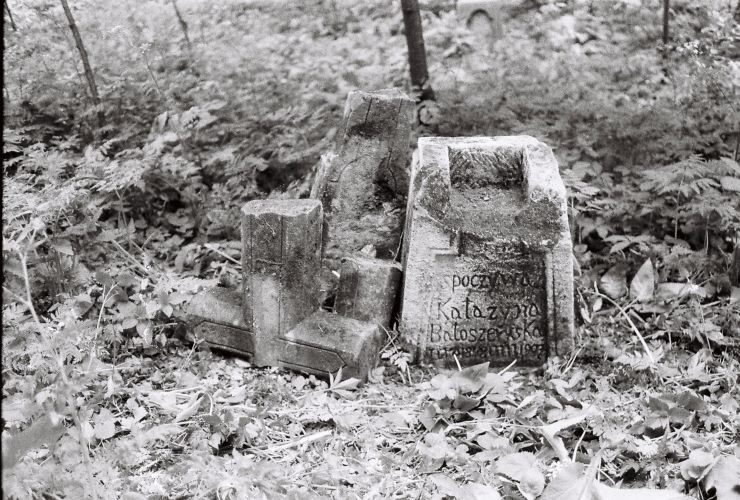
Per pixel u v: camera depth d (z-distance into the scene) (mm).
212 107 4418
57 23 5086
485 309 3572
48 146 4543
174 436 3234
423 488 3088
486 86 4887
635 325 3725
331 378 3473
